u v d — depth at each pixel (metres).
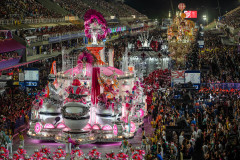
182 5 87.06
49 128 28.81
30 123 29.36
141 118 33.31
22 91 41.66
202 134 26.84
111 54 36.16
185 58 75.75
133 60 75.50
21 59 54.06
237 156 22.34
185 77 40.50
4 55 48.97
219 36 133.75
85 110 27.22
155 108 34.78
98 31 32.34
